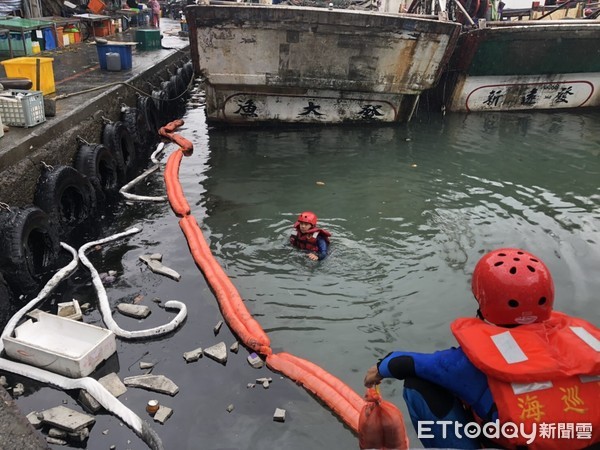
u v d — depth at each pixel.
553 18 21.11
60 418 4.35
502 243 7.56
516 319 2.10
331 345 5.42
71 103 9.91
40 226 6.73
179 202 8.84
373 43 12.38
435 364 2.21
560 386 1.93
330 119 14.04
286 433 4.34
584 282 6.59
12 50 14.20
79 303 6.15
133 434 4.29
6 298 5.91
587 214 8.70
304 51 12.30
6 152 6.81
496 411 2.02
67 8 21.36
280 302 6.11
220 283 6.36
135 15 27.30
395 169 10.94
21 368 4.91
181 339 5.53
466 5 16.91
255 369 5.10
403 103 13.99
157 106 14.61
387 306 6.05
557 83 16.05
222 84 12.80
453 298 6.21
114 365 5.11
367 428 2.29
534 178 10.49
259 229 7.98
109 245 7.58
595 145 13.00
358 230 7.94
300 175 10.50
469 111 16.38
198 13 11.48
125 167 10.76
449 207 8.89
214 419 4.47
